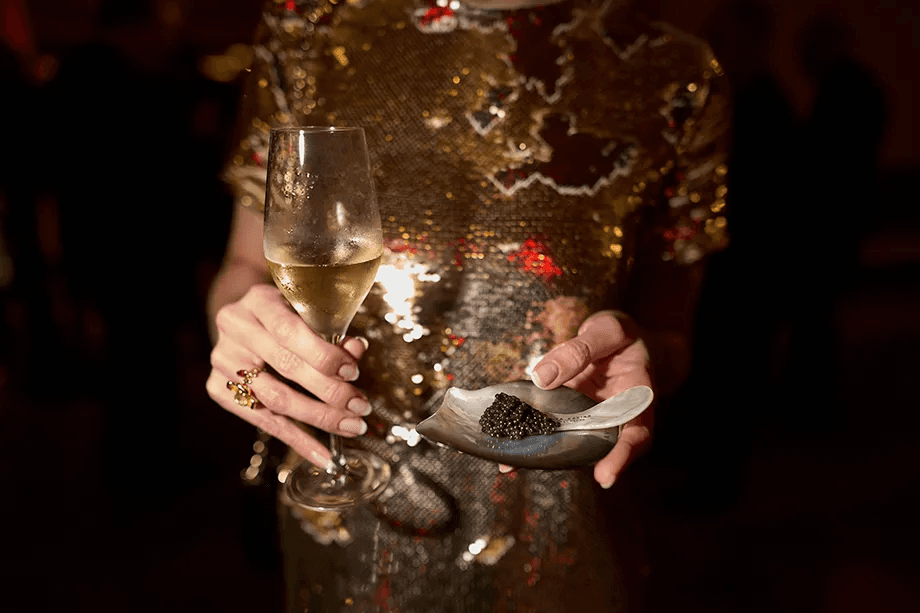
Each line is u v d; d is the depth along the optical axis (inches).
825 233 144.2
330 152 32.4
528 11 42.5
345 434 36.7
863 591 109.0
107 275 126.2
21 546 115.7
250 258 47.4
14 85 145.6
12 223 152.8
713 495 126.9
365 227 33.6
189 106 131.6
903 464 140.3
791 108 142.5
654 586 109.7
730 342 143.0
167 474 130.5
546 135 42.6
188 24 195.6
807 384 150.7
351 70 43.8
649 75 43.3
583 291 43.2
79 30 185.0
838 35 143.7
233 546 115.7
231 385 37.6
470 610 43.1
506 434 35.5
